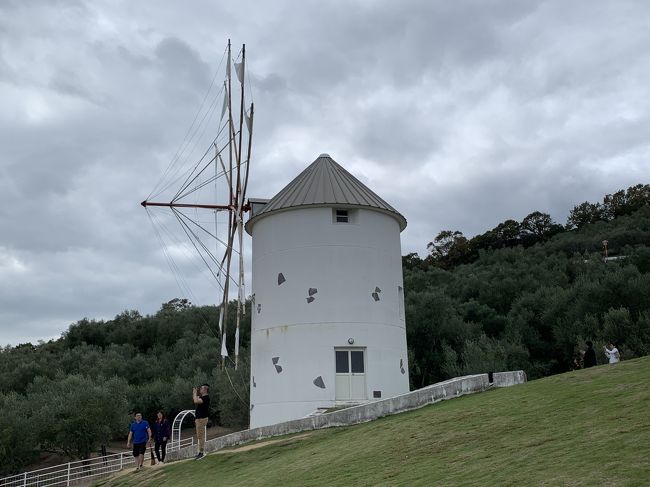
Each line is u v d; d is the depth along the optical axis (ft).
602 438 38.37
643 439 36.22
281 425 74.13
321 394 91.15
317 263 96.07
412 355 170.30
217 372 192.54
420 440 50.67
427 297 182.09
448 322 181.47
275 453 64.69
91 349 260.01
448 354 166.50
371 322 94.99
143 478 71.87
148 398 201.05
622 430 38.86
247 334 248.52
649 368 56.49
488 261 302.25
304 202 98.22
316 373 91.97
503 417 50.37
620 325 155.12
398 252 104.01
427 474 40.68
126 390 190.70
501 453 41.09
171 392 202.08
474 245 376.07
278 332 95.81
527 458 38.29
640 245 266.36
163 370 230.89
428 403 69.46
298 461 56.44
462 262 371.76
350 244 97.19
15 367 224.94
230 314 255.29
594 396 49.24
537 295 201.67
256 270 102.94
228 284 115.96
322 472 49.29
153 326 287.07
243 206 113.91
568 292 189.57
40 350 280.51
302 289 95.61
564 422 44.32
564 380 59.11
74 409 158.61
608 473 32.04
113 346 263.90
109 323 300.81
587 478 31.99
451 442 47.47
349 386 92.79
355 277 96.07
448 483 37.17
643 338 150.92
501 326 200.23
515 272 238.27
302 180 104.37
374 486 41.09
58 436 156.56
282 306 96.37
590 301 177.47
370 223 99.66
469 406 58.03
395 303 99.60
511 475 35.53
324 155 108.78
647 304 168.66
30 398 174.50
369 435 58.29
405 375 98.43
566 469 34.19
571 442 39.27
